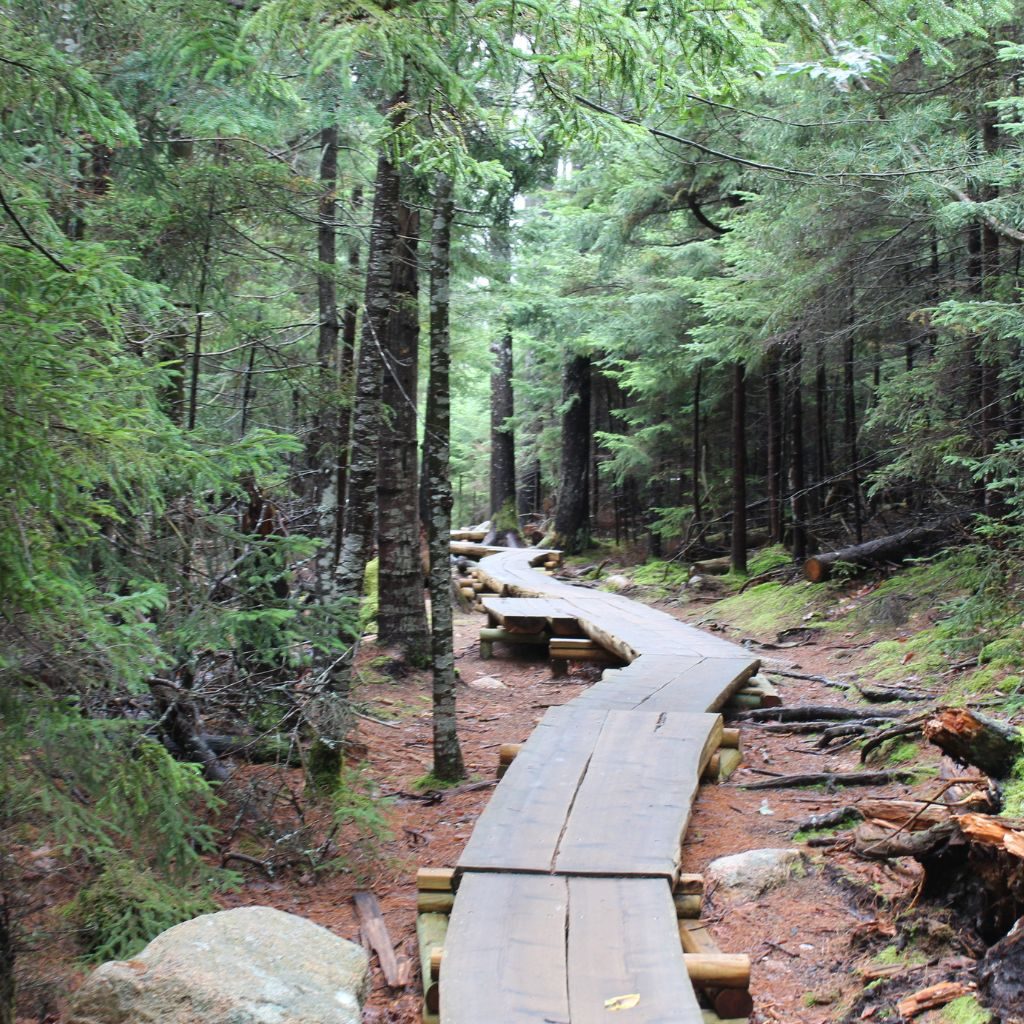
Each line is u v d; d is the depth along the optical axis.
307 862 5.60
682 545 21.11
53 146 4.80
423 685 10.41
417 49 4.04
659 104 6.15
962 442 10.09
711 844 5.47
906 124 8.45
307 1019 3.14
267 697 6.10
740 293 13.23
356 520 7.79
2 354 3.14
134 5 5.38
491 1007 3.22
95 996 3.15
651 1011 3.19
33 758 3.79
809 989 3.86
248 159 6.96
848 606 12.77
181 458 3.85
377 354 7.88
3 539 3.19
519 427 30.03
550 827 4.83
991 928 3.71
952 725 4.78
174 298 6.79
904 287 11.09
